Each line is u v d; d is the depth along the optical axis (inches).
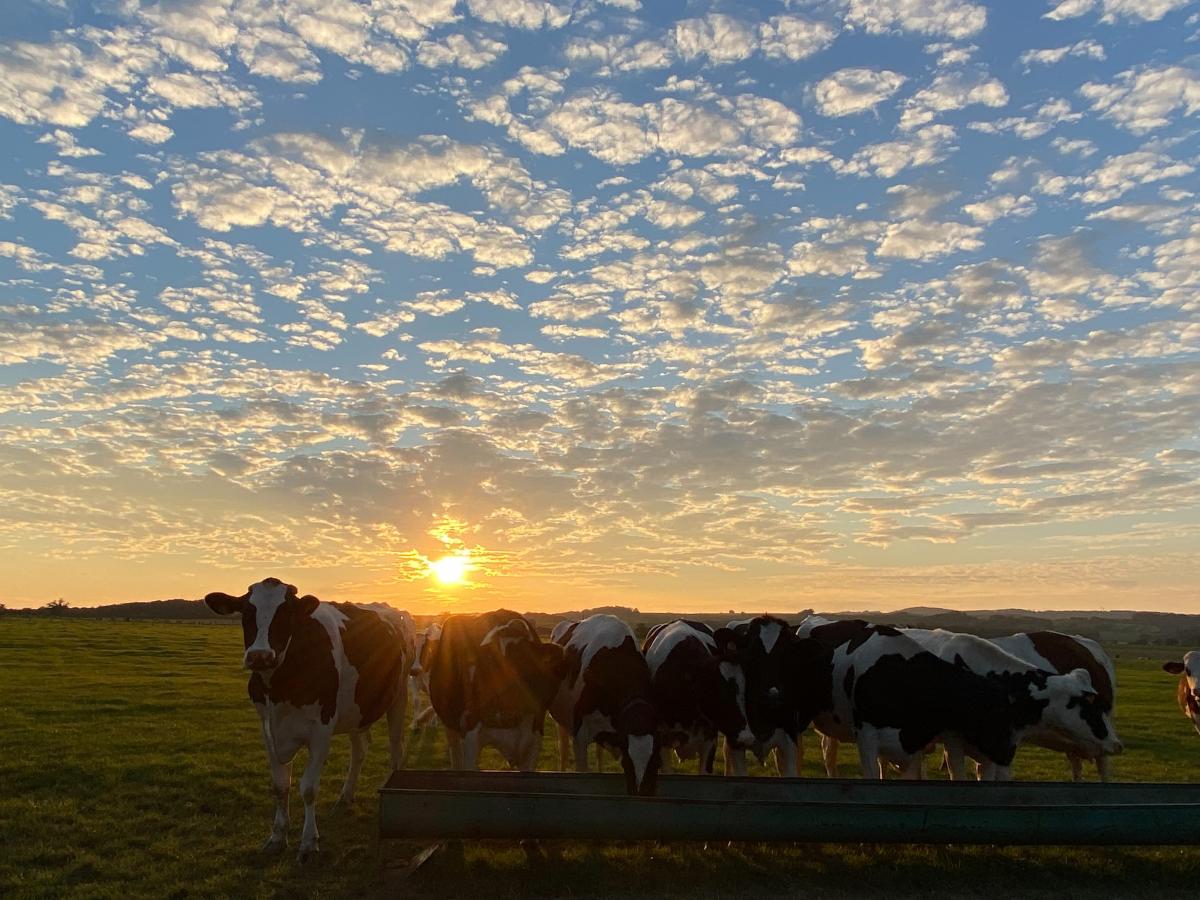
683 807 159.5
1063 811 165.8
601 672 210.7
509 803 157.3
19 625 1203.9
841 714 219.9
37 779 250.7
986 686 203.2
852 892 163.5
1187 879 173.5
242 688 527.8
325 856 179.6
